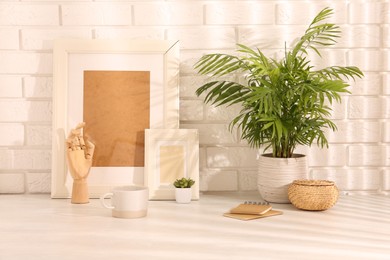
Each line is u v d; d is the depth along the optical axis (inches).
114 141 63.8
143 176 63.7
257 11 66.4
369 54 67.1
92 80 64.2
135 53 64.5
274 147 61.0
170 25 66.1
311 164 67.3
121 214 51.9
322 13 61.4
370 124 67.5
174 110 64.1
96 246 41.9
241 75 66.7
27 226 48.6
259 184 61.0
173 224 49.4
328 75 64.3
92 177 63.3
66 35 65.7
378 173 67.8
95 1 65.6
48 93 65.9
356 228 48.0
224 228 47.9
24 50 65.6
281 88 58.8
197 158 62.4
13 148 66.1
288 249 41.0
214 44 66.3
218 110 66.7
